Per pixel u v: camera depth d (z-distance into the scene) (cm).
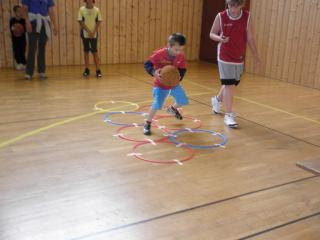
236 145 388
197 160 345
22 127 408
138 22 880
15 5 739
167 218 248
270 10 758
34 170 308
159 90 396
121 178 302
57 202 261
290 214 261
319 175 327
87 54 695
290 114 514
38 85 610
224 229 239
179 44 384
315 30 678
